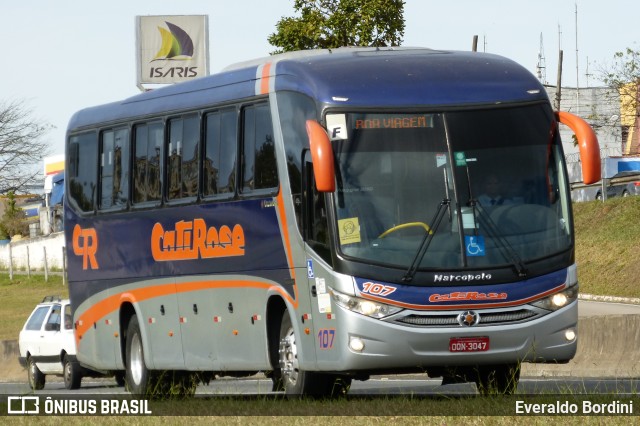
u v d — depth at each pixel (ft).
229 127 121.90
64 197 158.71
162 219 134.10
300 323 108.47
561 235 103.45
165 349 134.62
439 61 109.19
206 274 125.29
